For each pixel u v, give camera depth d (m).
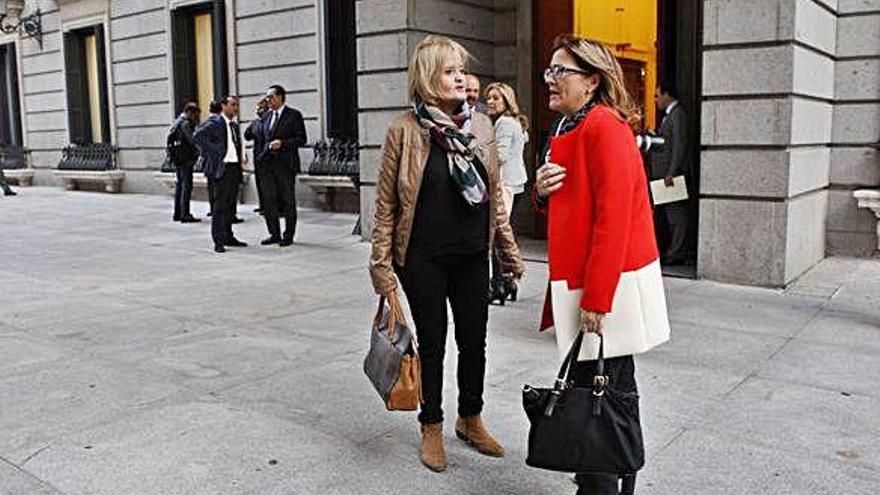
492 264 6.66
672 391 4.76
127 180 18.55
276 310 6.92
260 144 10.55
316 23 13.98
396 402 3.54
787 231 7.43
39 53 20.73
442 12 9.99
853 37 8.79
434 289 3.72
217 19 15.57
